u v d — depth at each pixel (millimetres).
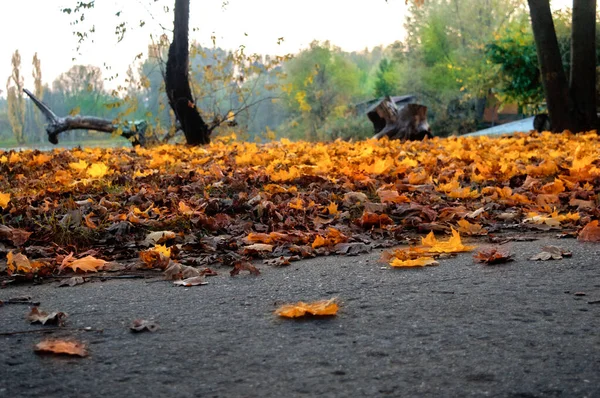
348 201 5824
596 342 2393
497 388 2023
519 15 67688
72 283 3668
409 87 68875
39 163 9047
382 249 4422
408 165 7859
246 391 2061
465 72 58375
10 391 2082
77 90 40531
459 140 12672
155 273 3916
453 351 2348
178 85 14820
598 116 15477
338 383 2102
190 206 5691
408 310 2873
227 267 4031
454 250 4074
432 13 70375
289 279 3584
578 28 15250
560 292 3084
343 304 3021
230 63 16047
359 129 60125
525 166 7824
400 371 2182
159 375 2209
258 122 73188
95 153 10648
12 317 2967
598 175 6484
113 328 2756
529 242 4340
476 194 6082
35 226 5117
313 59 72062
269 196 6105
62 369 2270
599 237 4250
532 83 23859
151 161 8750
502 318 2711
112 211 5699
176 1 14438
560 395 1964
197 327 2740
